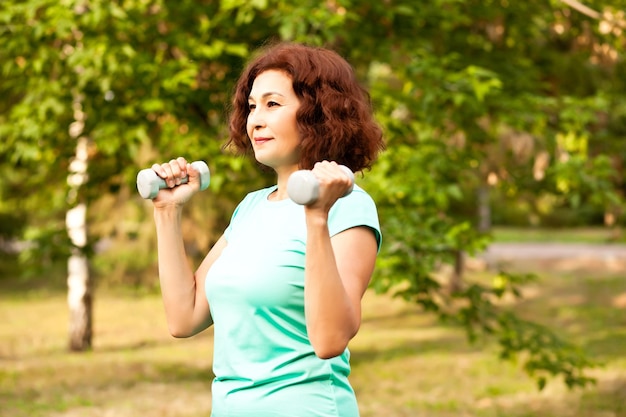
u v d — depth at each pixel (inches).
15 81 293.1
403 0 281.9
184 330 93.3
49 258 328.2
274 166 87.4
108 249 655.8
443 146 278.2
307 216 73.5
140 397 356.2
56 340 546.6
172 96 270.5
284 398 81.0
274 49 87.7
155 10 301.7
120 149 291.7
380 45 287.0
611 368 437.7
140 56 265.9
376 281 237.6
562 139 314.3
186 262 93.7
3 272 911.0
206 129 280.5
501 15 322.3
